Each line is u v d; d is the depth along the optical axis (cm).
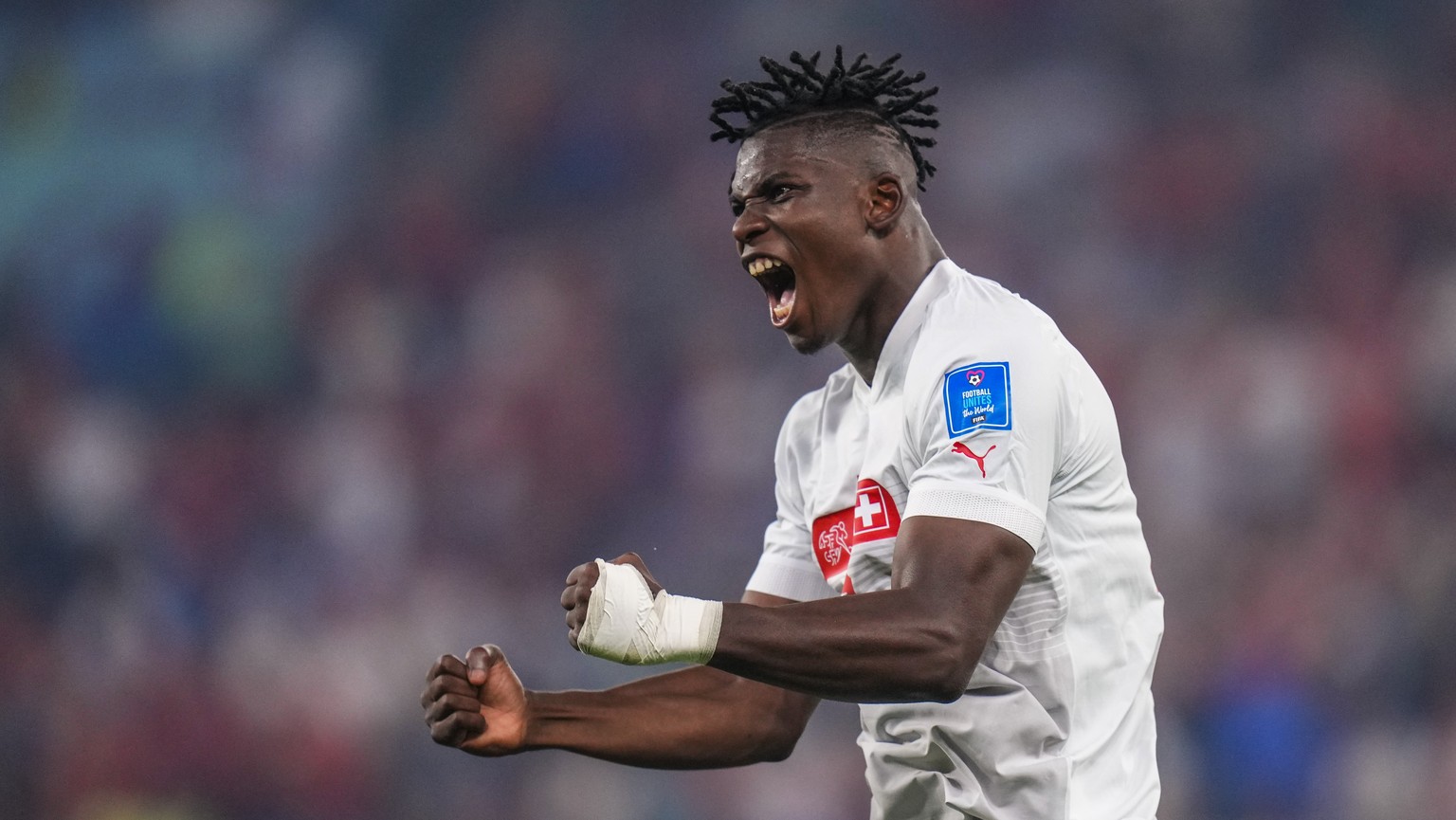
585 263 5119
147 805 3638
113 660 3897
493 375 4706
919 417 1034
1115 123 5266
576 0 5591
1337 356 4434
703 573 4356
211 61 5469
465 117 5488
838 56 1095
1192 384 4353
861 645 938
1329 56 5288
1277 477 4128
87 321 4781
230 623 4072
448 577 4300
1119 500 1080
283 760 3678
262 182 5319
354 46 5572
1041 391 1009
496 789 3597
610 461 4562
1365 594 3809
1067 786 1045
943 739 1081
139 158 5300
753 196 1080
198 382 4738
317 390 4816
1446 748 3462
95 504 4269
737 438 4488
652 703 1195
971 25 5525
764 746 1216
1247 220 4997
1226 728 3575
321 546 4303
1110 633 1073
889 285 1088
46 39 5484
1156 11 5412
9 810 3659
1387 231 4897
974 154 5309
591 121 5409
